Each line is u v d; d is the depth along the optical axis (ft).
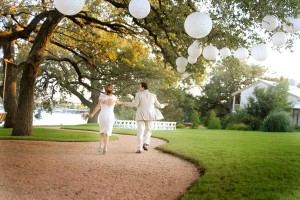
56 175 19.34
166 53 38.42
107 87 28.76
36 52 43.45
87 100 120.88
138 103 29.99
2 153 26.81
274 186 16.48
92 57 55.62
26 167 21.22
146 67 101.35
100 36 54.95
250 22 22.34
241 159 24.34
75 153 28.14
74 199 15.14
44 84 104.88
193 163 24.56
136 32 45.50
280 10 19.33
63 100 124.67
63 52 94.43
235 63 33.01
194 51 22.91
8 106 65.00
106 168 21.83
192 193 15.97
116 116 129.49
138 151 29.66
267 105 94.84
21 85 44.29
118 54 70.79
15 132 43.55
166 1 30.68
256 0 20.18
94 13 50.75
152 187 17.57
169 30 32.99
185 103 142.72
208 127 98.12
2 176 18.54
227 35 23.70
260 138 45.91
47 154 27.02
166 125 83.05
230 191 15.97
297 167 20.93
